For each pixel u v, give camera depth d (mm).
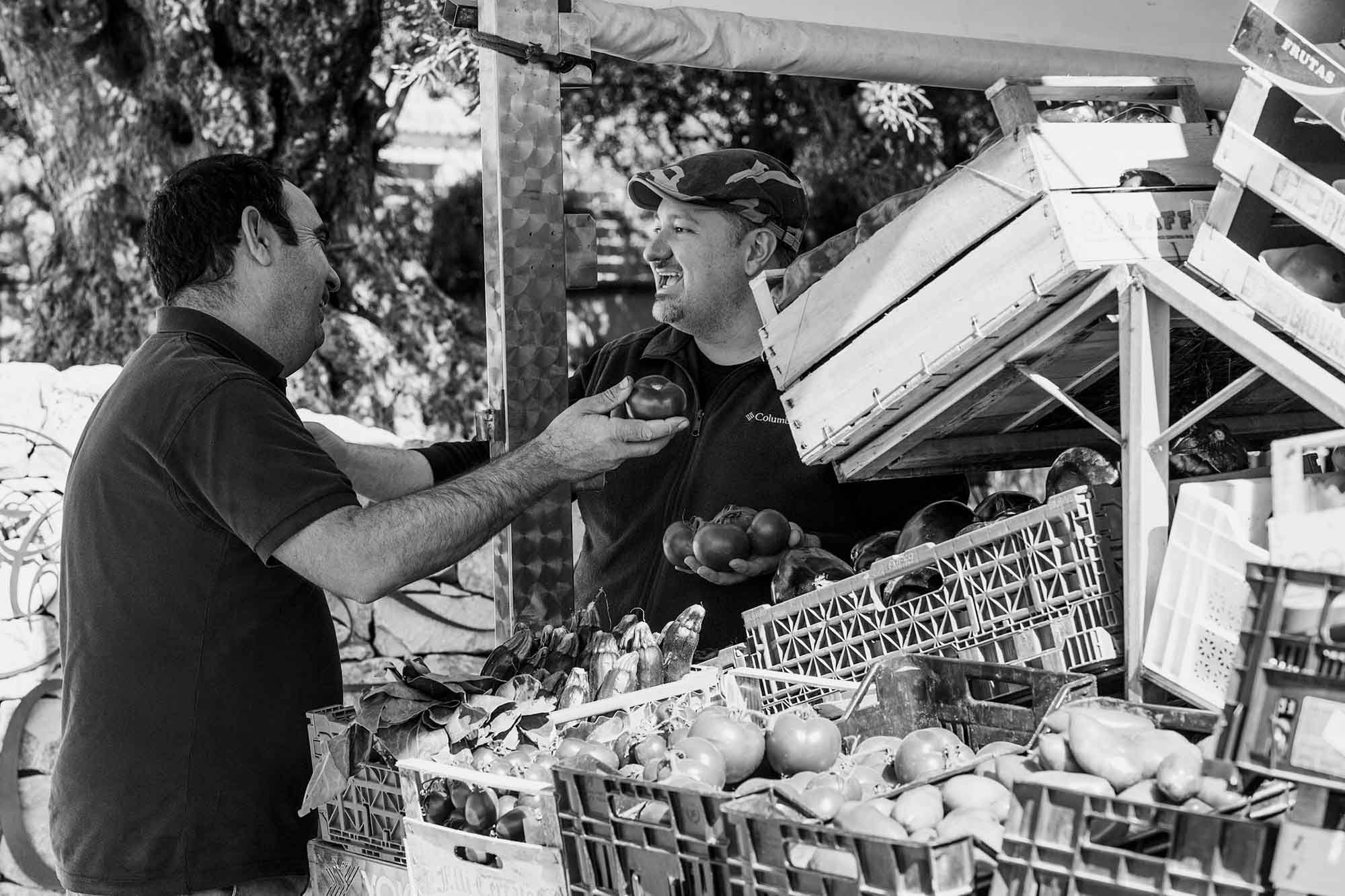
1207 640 1599
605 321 10352
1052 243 1735
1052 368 2012
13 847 4281
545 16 2627
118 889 1968
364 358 9680
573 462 2146
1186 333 1876
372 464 2740
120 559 2008
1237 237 1655
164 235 2166
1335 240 1521
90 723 2006
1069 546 1783
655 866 1354
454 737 1725
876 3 3174
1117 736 1373
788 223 3215
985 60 3271
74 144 9547
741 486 3123
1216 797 1257
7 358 9625
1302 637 1141
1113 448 2492
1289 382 1551
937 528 2205
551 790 1520
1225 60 3689
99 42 9391
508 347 2629
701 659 2506
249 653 2014
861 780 1537
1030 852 1213
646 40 2809
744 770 1601
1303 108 1611
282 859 2000
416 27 9938
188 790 1972
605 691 1960
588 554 3391
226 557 2002
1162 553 1704
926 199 1931
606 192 10469
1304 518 1155
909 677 1787
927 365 1944
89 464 2059
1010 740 1683
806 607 2100
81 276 9711
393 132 10359
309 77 9641
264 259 2172
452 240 10555
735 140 10586
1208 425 2029
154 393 2000
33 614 4371
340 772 1772
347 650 4715
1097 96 1996
